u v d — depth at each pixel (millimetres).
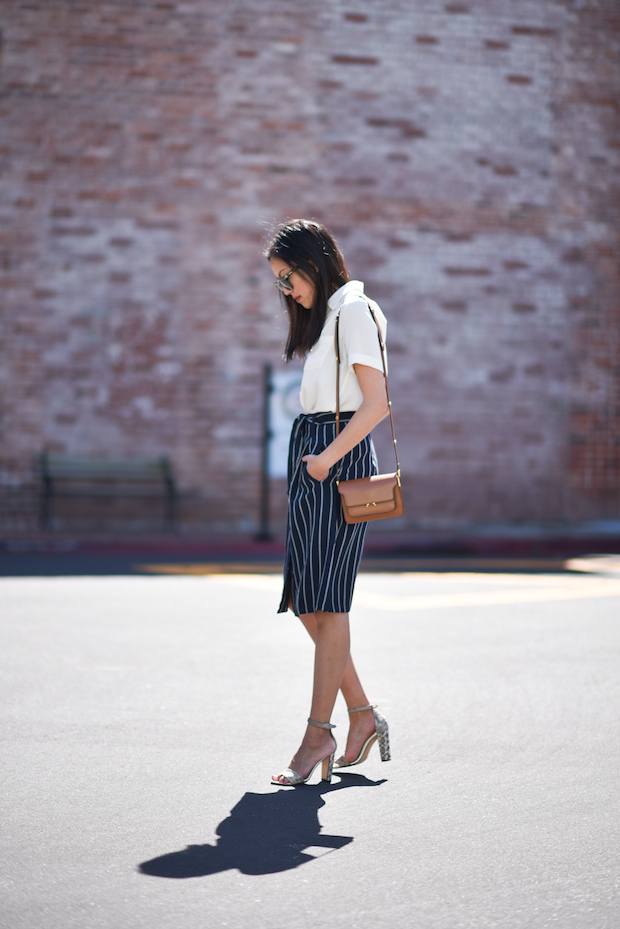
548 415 12430
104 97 11422
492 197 12242
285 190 11773
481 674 4316
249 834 2482
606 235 12531
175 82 11523
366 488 2957
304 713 3650
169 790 2807
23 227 11336
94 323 11484
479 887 2166
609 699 3898
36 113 11312
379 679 4219
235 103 11641
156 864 2281
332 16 11820
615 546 10641
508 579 7594
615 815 2633
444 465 12203
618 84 12508
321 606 2926
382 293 12023
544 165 12352
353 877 2221
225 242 11664
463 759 3145
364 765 3098
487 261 12258
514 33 12242
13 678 4141
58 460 11328
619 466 12617
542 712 3707
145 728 3436
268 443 11258
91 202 11438
